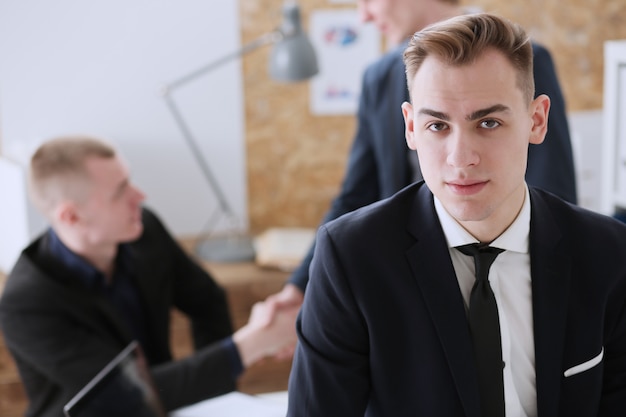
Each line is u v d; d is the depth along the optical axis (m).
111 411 1.54
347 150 3.81
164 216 3.74
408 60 1.02
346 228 1.14
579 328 1.13
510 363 1.15
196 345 2.48
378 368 1.14
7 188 3.34
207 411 2.03
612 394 1.21
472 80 0.96
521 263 1.14
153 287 2.27
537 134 1.07
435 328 1.11
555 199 1.18
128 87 3.62
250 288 3.25
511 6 3.75
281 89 3.72
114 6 3.55
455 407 1.12
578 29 3.80
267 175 3.79
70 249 2.12
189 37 3.63
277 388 3.30
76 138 2.12
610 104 2.08
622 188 2.08
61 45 3.54
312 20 3.67
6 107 3.55
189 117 3.68
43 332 2.02
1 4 3.46
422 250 1.12
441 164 1.01
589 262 1.13
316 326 1.15
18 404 3.14
